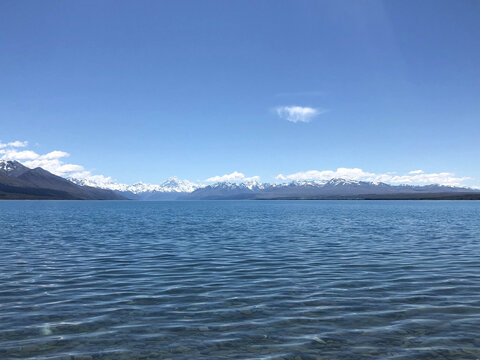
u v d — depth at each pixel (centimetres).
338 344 1295
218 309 1719
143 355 1211
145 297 1938
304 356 1198
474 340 1315
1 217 10312
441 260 3081
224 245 4159
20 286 2180
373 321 1531
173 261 3083
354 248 3866
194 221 8825
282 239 4762
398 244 4188
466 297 1897
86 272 2616
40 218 9919
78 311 1688
